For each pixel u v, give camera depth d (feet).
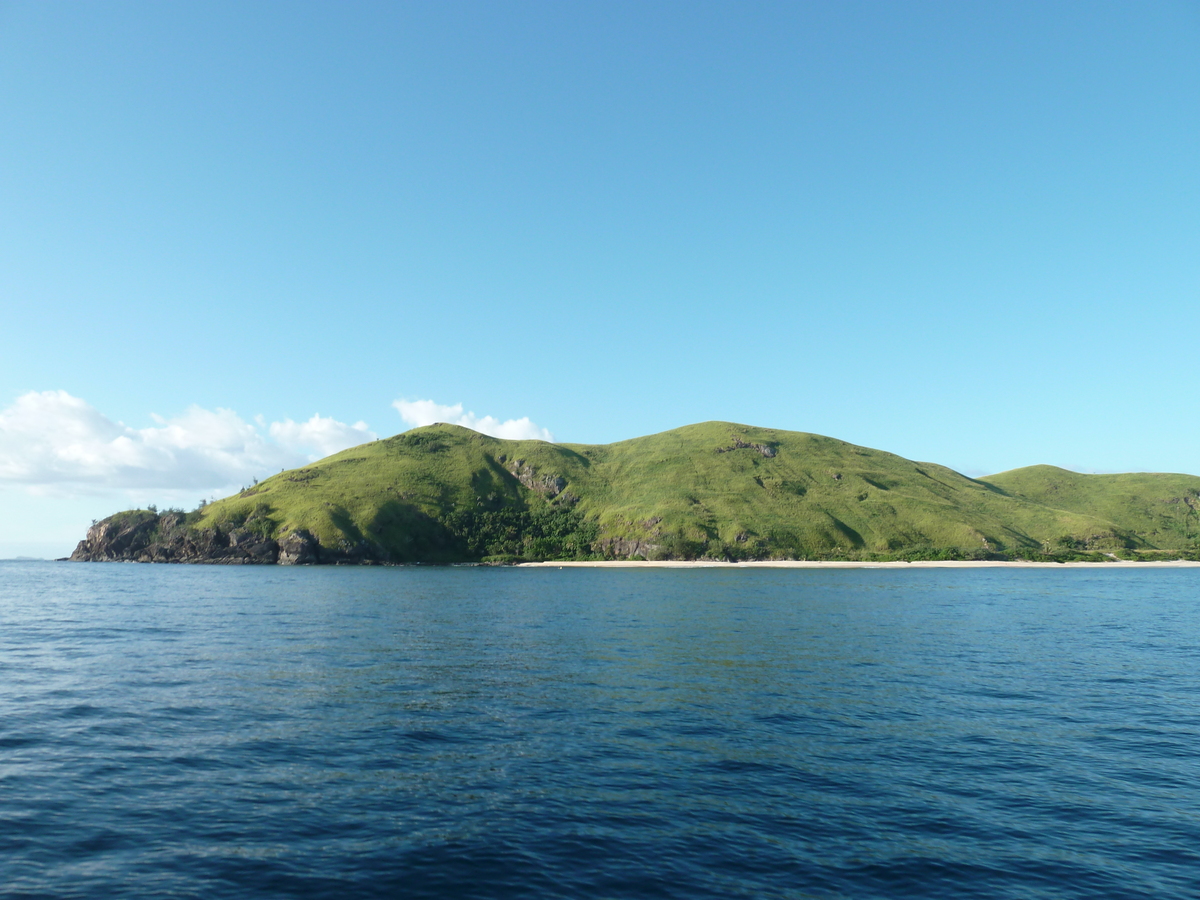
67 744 75.97
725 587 433.48
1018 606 287.07
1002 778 69.31
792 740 81.97
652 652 151.33
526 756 74.74
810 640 173.06
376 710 93.81
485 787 65.21
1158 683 118.52
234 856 50.24
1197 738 84.23
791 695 106.83
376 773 68.54
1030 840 55.11
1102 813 60.64
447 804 60.95
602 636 179.73
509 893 45.62
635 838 54.54
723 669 130.00
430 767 70.54
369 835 54.29
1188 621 225.97
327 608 261.24
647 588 422.82
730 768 71.51
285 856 50.44
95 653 140.97
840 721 91.04
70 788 62.90
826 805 61.93
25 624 195.72
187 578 536.01
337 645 156.97
